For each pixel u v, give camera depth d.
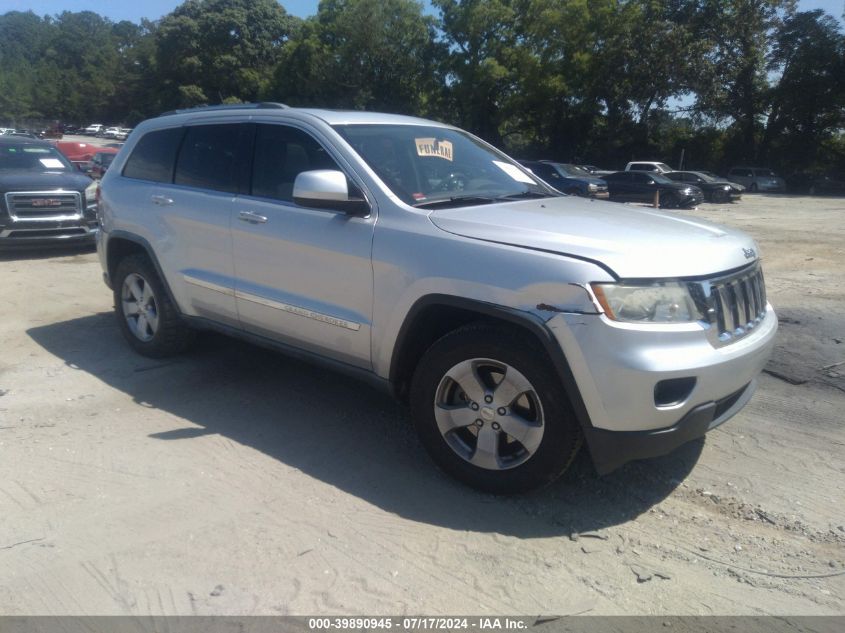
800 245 13.80
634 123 46.53
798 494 3.76
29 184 9.99
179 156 5.21
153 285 5.38
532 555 3.19
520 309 3.32
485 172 4.69
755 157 46.00
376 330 3.90
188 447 4.20
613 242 3.38
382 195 3.96
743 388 3.72
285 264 4.31
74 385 5.15
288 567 3.08
